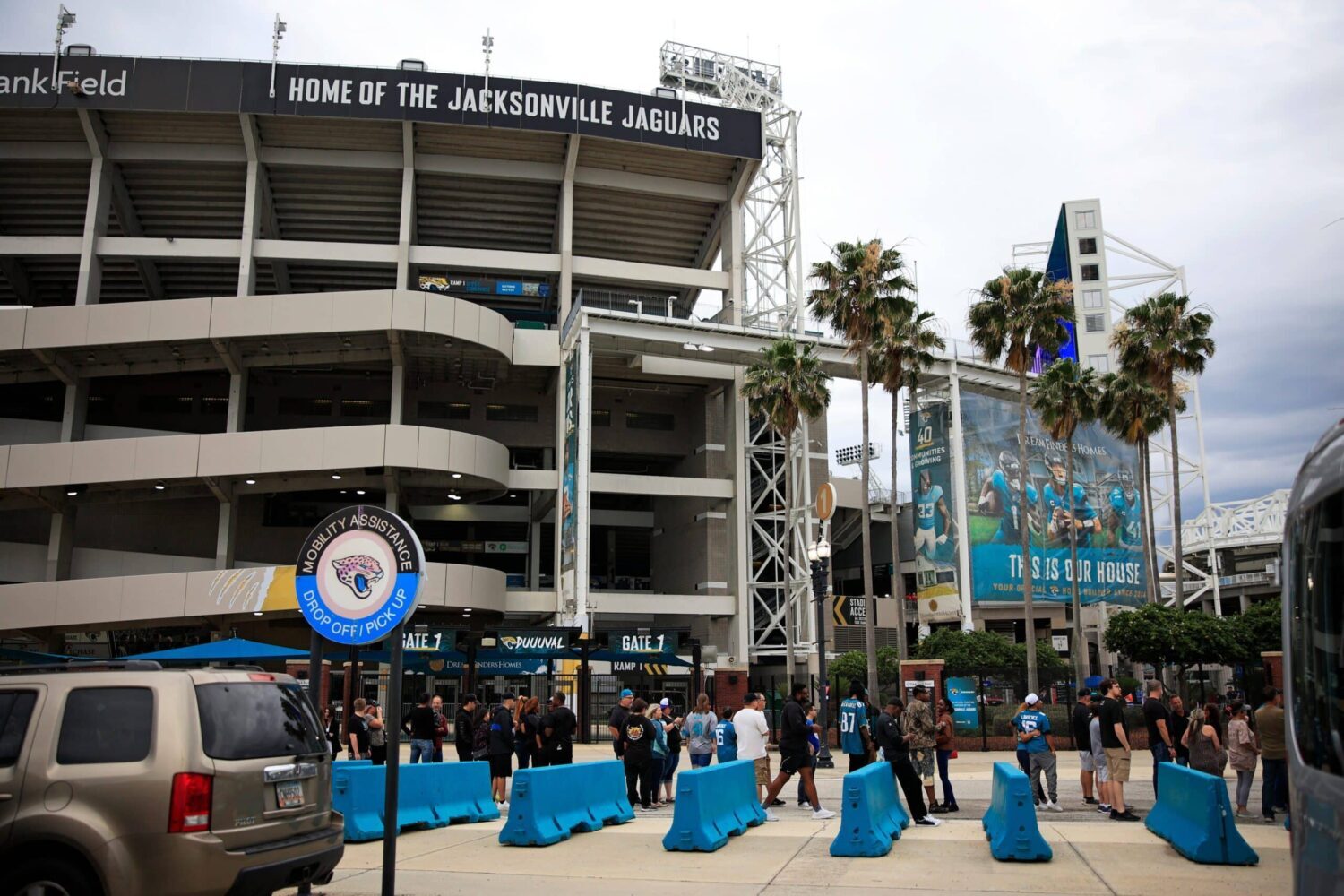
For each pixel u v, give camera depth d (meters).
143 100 49.38
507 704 18.69
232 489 49.53
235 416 49.69
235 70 49.94
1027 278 45.41
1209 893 9.97
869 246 45.69
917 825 15.07
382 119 50.66
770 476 59.34
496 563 66.38
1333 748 5.05
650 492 54.94
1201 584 85.62
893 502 47.22
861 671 49.16
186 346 49.56
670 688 54.06
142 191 53.66
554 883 10.77
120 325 47.59
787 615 50.22
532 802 13.59
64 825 7.39
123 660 8.53
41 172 52.88
